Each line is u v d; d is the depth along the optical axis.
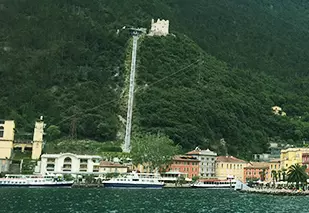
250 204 190.25
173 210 159.62
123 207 163.75
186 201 194.25
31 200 179.12
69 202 175.12
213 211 160.75
